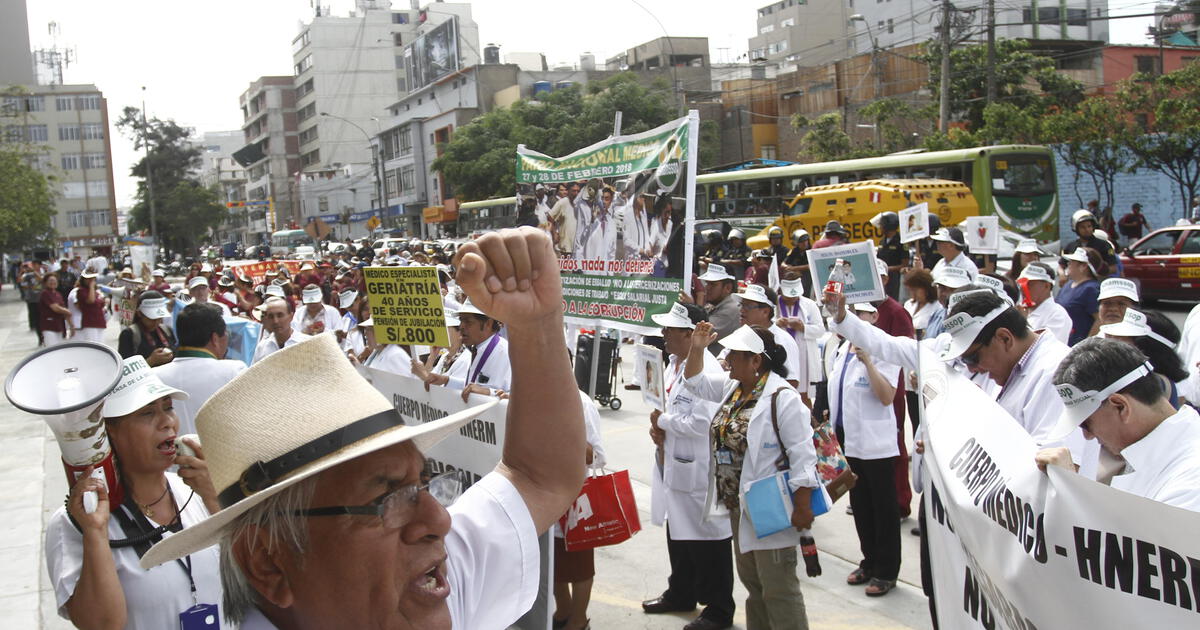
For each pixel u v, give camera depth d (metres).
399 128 69.69
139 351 8.18
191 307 5.23
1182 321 16.86
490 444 4.00
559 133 42.66
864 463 5.67
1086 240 9.65
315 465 1.40
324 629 1.51
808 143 40.34
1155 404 2.71
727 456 4.70
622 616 5.55
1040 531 2.20
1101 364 2.72
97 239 93.00
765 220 30.47
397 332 5.01
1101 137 29.22
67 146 91.88
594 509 4.70
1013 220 24.62
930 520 3.21
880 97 40.41
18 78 77.81
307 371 1.49
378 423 1.47
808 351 8.12
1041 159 25.09
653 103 41.84
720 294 9.13
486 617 1.79
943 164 25.45
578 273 6.12
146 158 86.88
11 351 20.30
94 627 2.56
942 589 3.06
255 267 21.92
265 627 1.56
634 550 6.70
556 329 1.79
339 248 33.78
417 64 74.88
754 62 66.62
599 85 44.28
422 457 1.63
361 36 90.75
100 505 2.60
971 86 34.84
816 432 4.69
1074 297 7.95
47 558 2.72
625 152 5.73
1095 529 2.03
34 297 23.23
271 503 1.47
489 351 5.56
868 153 36.91
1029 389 3.96
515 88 59.03
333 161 90.44
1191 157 28.86
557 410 1.84
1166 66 44.22
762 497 4.38
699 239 25.19
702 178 32.25
